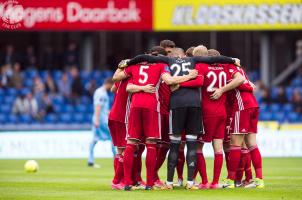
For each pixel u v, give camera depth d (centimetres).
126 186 2838
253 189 2831
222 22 6481
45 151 5331
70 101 6712
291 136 5359
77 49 7588
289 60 7675
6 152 5297
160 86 2861
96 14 6469
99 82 6962
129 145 2823
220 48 7625
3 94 6638
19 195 2692
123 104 2919
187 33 7612
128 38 7688
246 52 7638
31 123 6425
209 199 2480
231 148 2914
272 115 6638
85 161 4912
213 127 2861
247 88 2911
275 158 5109
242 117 2895
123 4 6481
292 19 6419
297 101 6738
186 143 2848
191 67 2817
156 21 6506
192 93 2802
